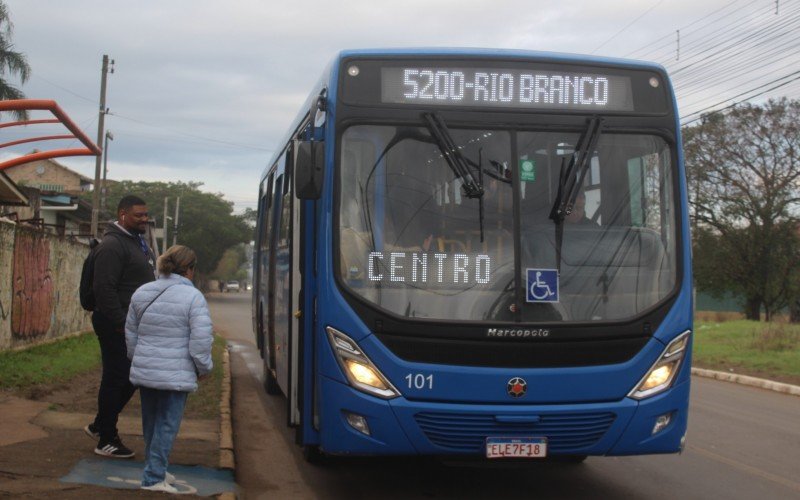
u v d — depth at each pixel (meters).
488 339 5.79
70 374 11.85
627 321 5.95
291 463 8.02
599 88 6.38
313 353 6.16
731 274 43.28
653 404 5.93
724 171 41.56
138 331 5.89
